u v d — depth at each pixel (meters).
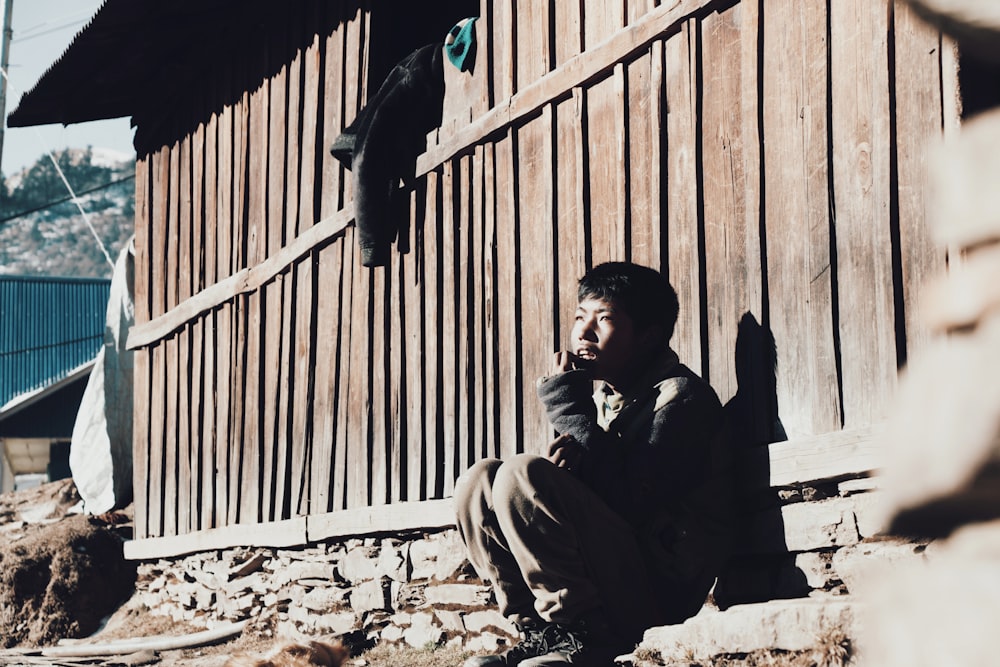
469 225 5.95
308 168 7.76
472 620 5.52
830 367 3.61
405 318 6.49
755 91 4.03
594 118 5.00
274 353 8.05
